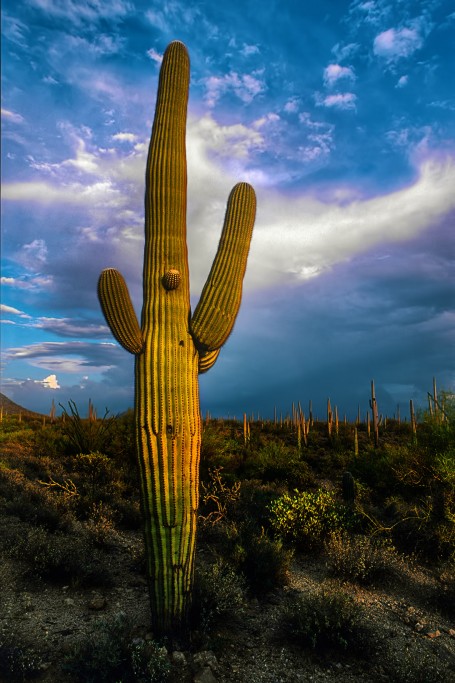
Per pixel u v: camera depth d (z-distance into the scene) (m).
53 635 4.75
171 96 5.68
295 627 4.90
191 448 4.81
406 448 10.66
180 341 4.98
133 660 3.90
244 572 6.23
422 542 7.44
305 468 13.37
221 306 5.08
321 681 4.22
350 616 4.91
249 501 9.23
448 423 9.89
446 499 7.91
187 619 4.70
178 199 5.39
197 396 5.03
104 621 4.43
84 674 3.93
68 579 6.16
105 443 14.49
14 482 10.38
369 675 4.34
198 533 8.02
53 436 17.22
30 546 6.53
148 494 4.69
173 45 5.94
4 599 5.55
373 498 10.34
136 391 4.91
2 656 4.11
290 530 7.72
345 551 6.81
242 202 5.56
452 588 5.98
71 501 9.20
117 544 7.86
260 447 18.19
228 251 5.32
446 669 4.48
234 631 5.02
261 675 4.26
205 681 3.98
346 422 26.88
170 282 5.01
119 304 4.79
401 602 6.07
